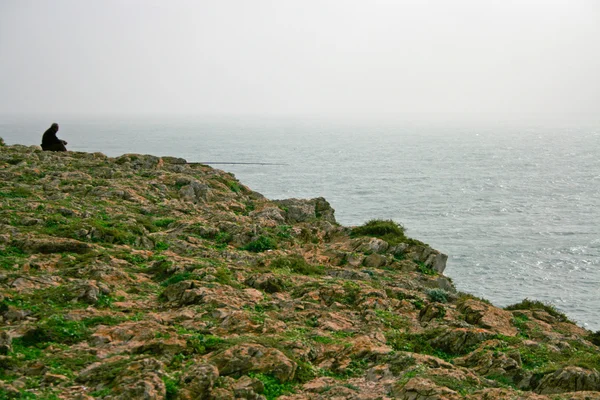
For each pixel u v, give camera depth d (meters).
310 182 180.50
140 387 13.29
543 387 16.41
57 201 32.00
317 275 27.62
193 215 35.06
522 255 93.56
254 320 19.17
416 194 160.00
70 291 19.86
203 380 14.17
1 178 36.47
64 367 14.78
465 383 15.47
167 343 16.36
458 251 95.62
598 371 17.11
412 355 16.92
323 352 17.64
